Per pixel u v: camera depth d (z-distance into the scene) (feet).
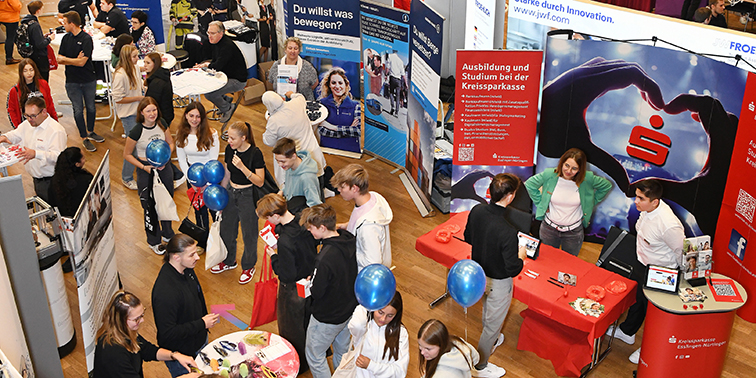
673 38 17.16
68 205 16.55
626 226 20.12
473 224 14.11
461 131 20.68
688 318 13.50
